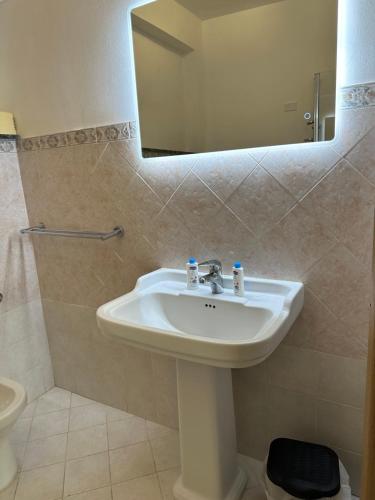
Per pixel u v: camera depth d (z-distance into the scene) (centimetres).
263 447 156
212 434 129
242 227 137
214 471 133
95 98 158
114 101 154
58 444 175
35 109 177
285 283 131
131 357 185
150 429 183
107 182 165
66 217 183
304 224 126
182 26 133
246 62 124
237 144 131
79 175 173
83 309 193
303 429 145
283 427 149
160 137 146
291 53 117
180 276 152
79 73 160
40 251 200
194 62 133
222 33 127
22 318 201
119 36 146
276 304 123
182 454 139
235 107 129
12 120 185
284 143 123
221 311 131
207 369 124
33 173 188
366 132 110
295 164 123
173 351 103
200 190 142
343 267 123
